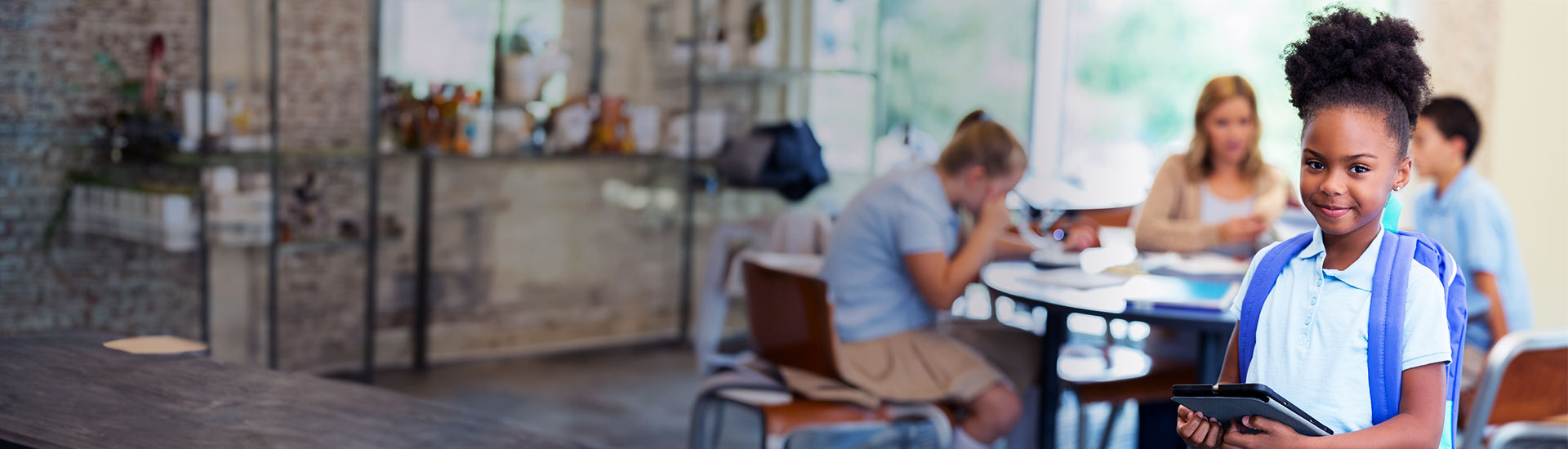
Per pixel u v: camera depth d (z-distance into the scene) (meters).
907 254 2.32
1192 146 2.80
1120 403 2.48
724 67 4.54
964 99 4.82
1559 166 4.05
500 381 4.04
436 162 4.19
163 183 3.66
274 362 3.74
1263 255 1.00
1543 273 4.09
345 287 4.07
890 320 2.36
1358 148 0.87
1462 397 2.23
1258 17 4.45
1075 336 3.69
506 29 4.19
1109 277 2.45
